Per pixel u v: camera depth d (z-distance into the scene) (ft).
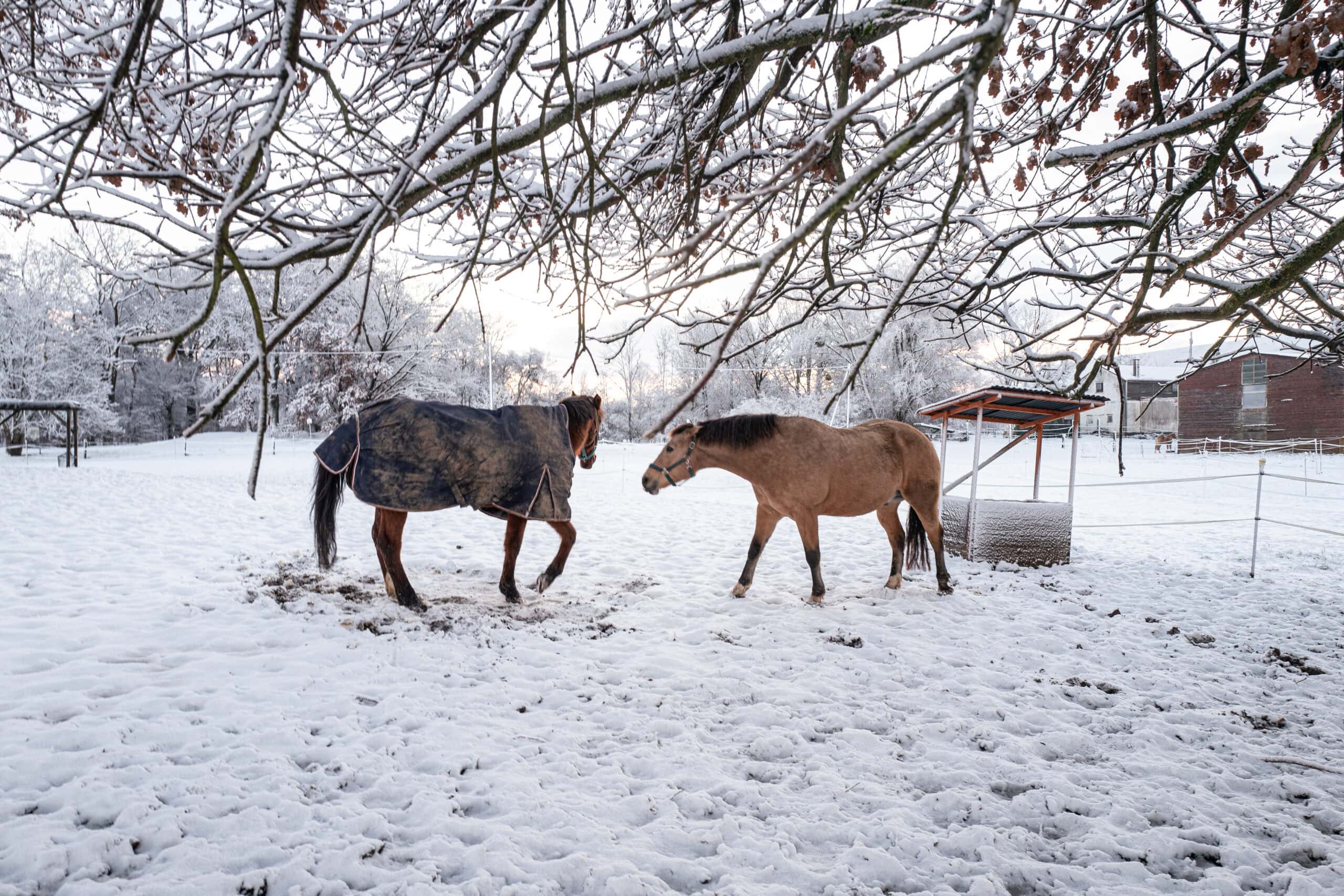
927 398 98.07
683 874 7.40
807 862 7.74
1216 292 8.77
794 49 7.31
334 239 5.79
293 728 10.29
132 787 8.46
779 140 9.61
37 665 12.26
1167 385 9.96
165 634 14.10
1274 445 89.66
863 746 10.75
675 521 34.04
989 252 8.62
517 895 6.89
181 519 28.50
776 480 18.81
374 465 15.84
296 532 26.71
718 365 3.13
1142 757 10.57
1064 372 9.53
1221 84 7.70
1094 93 8.36
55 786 8.56
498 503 16.87
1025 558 25.55
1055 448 100.73
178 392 117.80
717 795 9.14
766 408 102.89
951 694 12.82
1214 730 11.76
